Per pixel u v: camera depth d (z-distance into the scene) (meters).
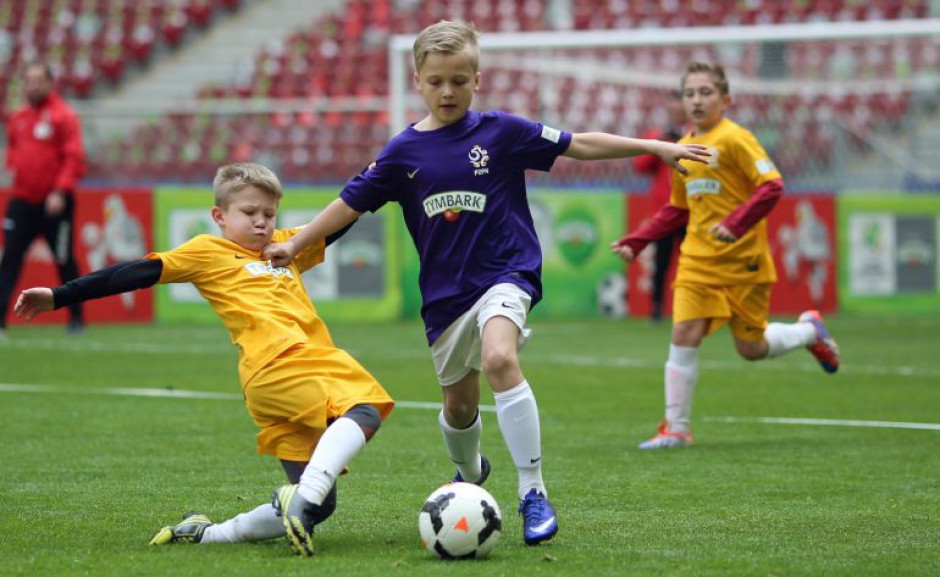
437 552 13.32
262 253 15.02
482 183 15.27
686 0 72.88
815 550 13.88
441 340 15.46
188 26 75.69
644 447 22.36
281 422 14.20
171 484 18.42
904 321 52.34
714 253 22.94
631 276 55.22
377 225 52.22
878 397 29.75
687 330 22.88
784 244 55.38
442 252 15.37
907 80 66.62
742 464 20.47
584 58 68.56
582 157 15.76
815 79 67.69
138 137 59.94
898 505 16.78
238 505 16.73
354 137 61.84
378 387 14.11
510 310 14.80
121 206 50.09
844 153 59.22
